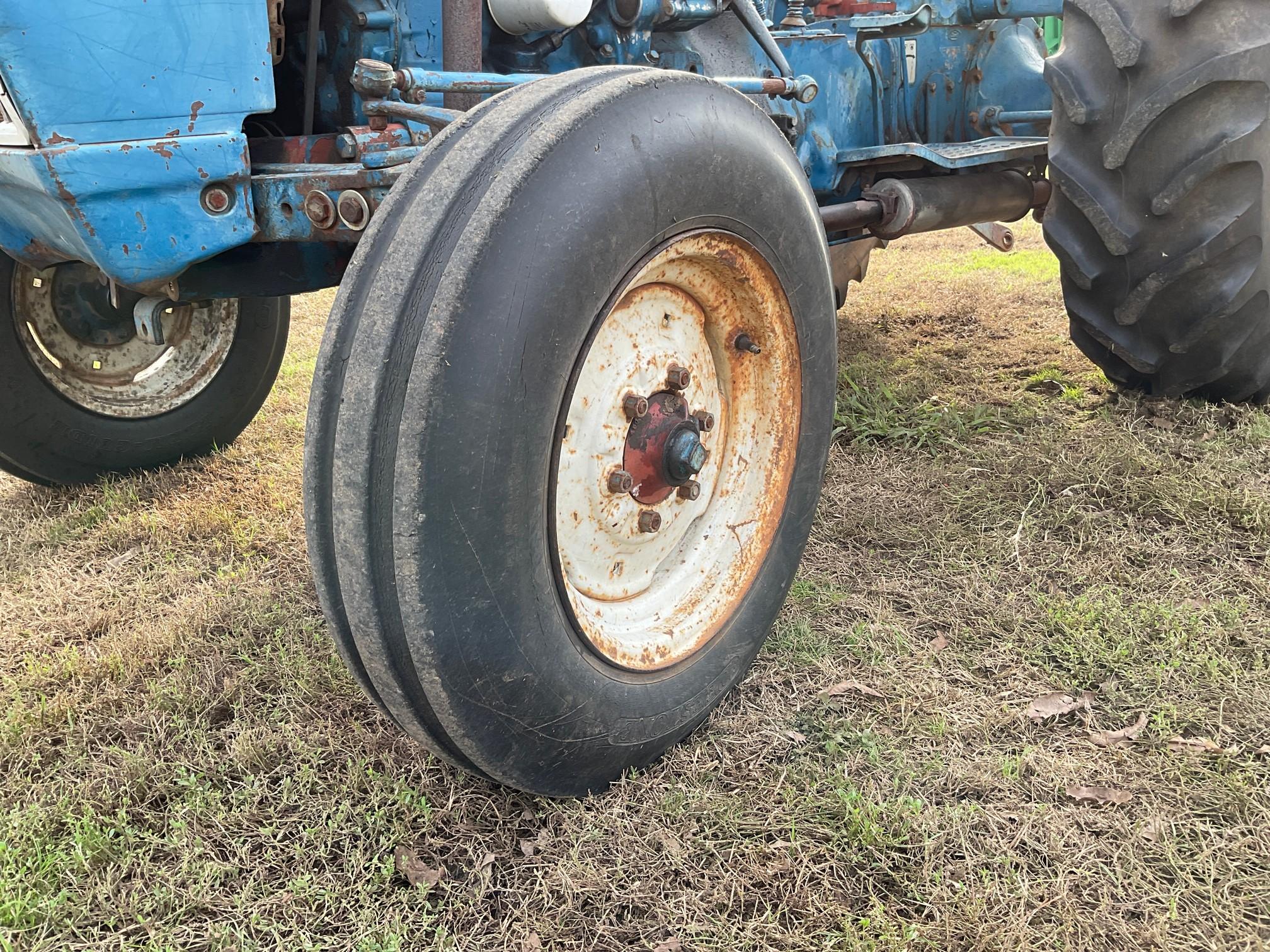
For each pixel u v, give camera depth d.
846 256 3.90
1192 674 2.13
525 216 1.47
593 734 1.75
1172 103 2.89
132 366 3.37
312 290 2.40
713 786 1.89
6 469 3.20
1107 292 3.37
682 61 2.89
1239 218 2.98
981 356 4.42
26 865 1.68
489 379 1.44
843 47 3.51
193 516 3.09
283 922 1.60
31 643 2.44
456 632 1.48
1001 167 3.86
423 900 1.63
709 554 2.14
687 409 2.01
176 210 1.79
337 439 1.49
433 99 2.28
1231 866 1.62
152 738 2.05
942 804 1.82
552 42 2.48
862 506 3.07
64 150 1.65
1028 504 2.94
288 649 2.36
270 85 1.86
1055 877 1.64
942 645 2.33
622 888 1.65
